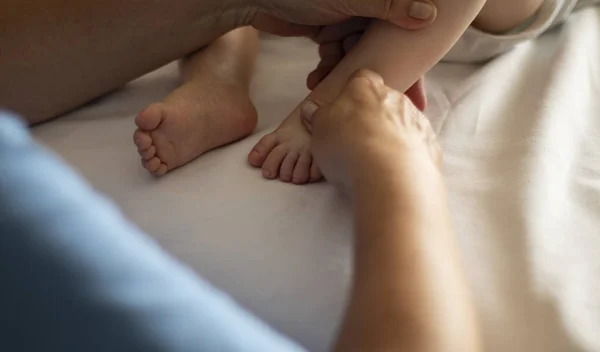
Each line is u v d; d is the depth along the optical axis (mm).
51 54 697
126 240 271
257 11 782
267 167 657
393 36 729
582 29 938
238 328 274
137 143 641
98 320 248
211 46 822
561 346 479
